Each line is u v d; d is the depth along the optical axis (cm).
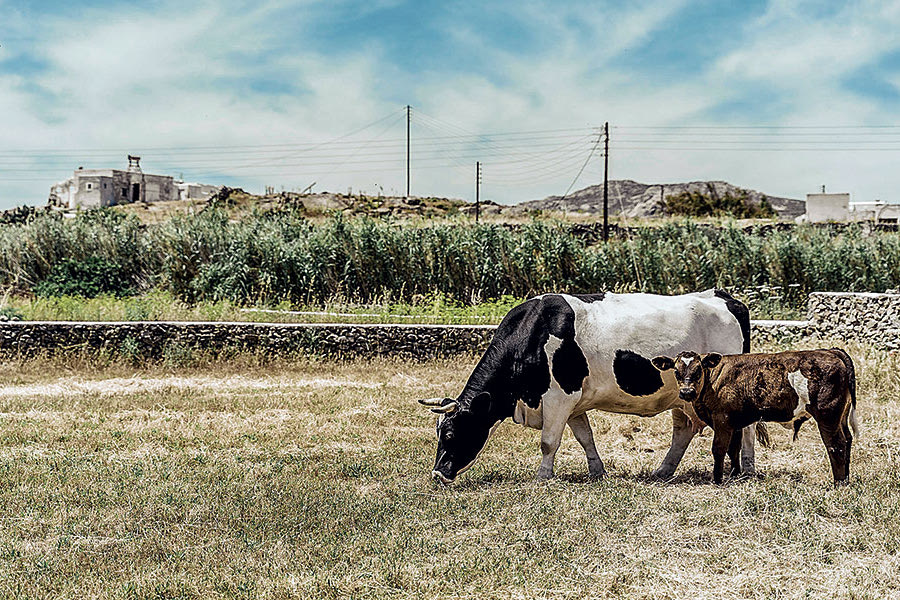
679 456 916
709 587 583
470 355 1842
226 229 2870
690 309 898
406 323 2073
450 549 659
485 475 917
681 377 813
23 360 1805
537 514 725
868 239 2800
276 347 1848
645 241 2795
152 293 2681
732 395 819
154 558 657
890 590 567
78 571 627
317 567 623
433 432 1161
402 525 721
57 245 2908
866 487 767
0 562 644
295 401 1374
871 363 1446
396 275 2698
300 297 2644
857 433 805
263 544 679
